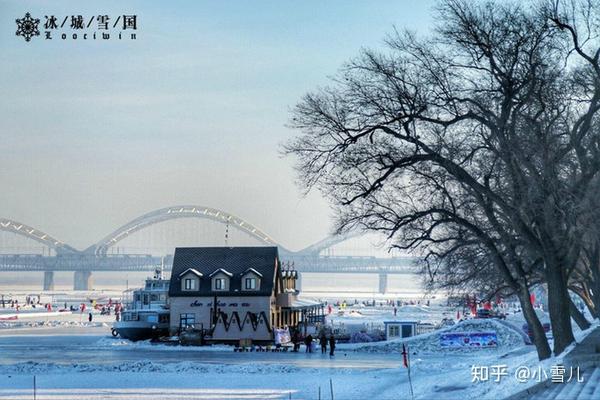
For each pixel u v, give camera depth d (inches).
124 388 2417.6
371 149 1968.5
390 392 2092.8
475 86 1940.2
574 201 1905.8
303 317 5182.1
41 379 2642.7
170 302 4616.1
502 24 1876.2
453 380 2123.5
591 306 3782.0
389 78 1936.5
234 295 4549.7
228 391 2329.0
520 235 2037.4
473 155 1975.9
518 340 3993.6
